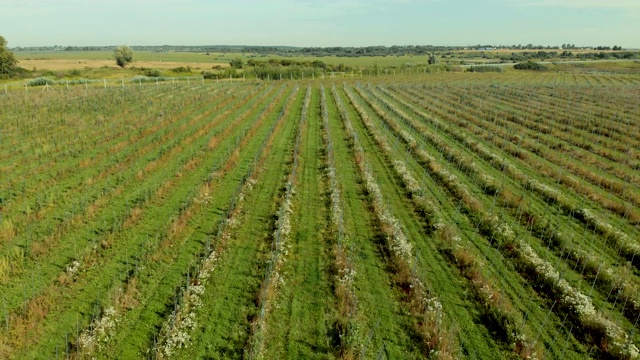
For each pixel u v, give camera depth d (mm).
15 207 22938
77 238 19953
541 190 26750
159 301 15758
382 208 23516
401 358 13438
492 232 21531
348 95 67125
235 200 24188
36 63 152125
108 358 13133
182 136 37531
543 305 16219
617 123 46281
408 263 17953
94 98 56781
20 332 13750
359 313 15344
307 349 13648
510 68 152875
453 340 14148
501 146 37469
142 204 23516
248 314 15133
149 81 91625
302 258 18875
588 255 19094
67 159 30828
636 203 25625
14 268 17078
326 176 29125
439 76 116750
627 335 14234
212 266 17750
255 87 77125
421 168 31391
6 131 37812
